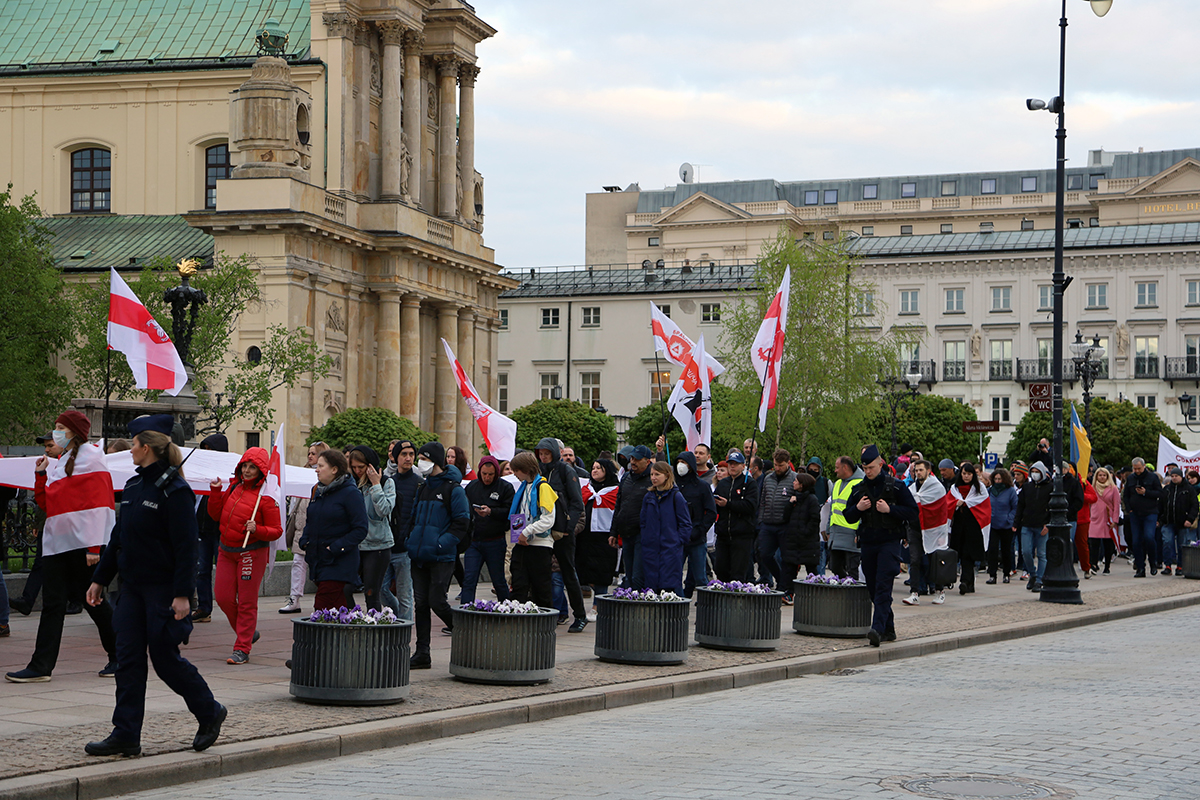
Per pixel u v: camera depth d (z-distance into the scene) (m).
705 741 12.06
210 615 20.23
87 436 14.24
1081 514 33.44
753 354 23.25
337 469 15.12
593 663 16.59
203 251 64.44
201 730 10.81
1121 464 81.44
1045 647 20.12
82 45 72.12
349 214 64.38
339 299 63.56
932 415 85.31
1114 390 94.81
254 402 54.38
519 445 75.81
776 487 23.64
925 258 98.25
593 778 10.30
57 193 71.38
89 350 52.44
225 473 19.38
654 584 18.78
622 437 93.50
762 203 132.75
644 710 14.19
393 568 16.94
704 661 17.03
